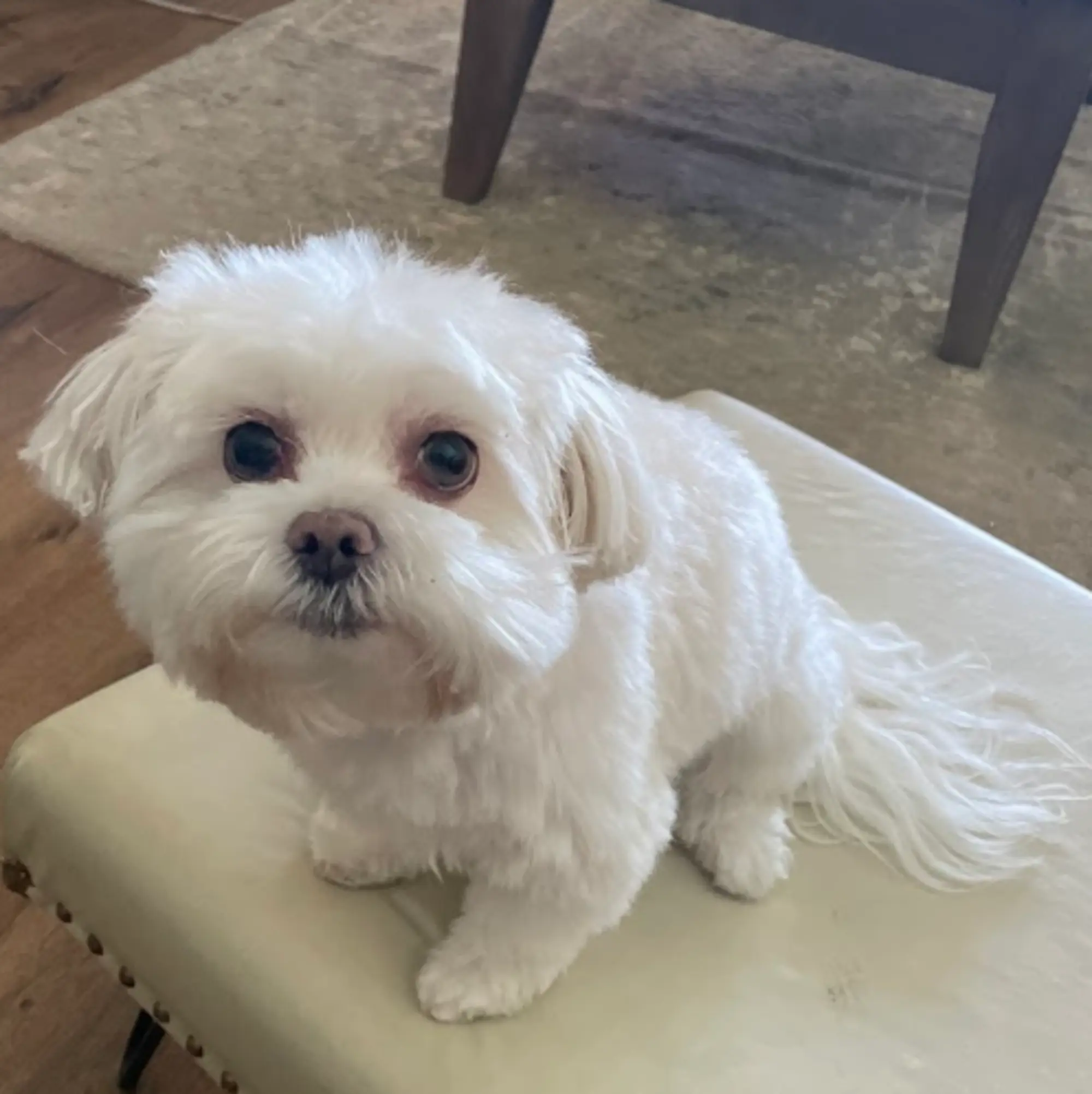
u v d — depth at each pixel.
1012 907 0.90
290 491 0.65
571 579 0.72
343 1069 0.77
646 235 2.26
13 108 2.34
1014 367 2.10
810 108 2.64
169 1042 1.23
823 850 0.93
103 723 0.92
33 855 0.92
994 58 1.87
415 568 0.62
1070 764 1.00
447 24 2.76
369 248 0.75
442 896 0.86
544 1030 0.79
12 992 1.24
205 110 2.40
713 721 0.88
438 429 0.67
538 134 2.47
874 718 1.01
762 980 0.84
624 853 0.78
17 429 1.74
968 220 1.98
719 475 0.88
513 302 0.73
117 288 1.98
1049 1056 0.82
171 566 0.65
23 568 1.59
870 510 1.16
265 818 0.88
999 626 1.08
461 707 0.69
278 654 0.65
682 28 2.84
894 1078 0.80
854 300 2.19
